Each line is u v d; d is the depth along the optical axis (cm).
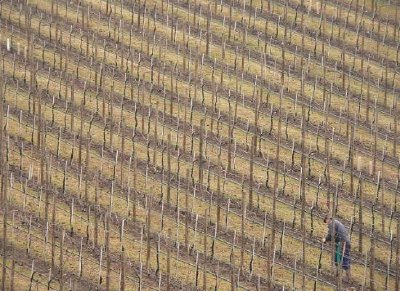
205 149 12825
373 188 12519
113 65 14588
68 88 13850
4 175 11069
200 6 16362
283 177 12481
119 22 15375
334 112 14112
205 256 10444
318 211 11925
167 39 15488
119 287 10356
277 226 11575
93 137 12862
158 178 12200
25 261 10575
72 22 15638
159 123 13338
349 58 15612
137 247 10994
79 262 10600
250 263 10675
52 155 12375
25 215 11231
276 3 16925
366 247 11475
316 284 10656
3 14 15538
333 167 12838
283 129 13512
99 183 11944
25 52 14212
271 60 15238
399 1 17275
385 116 14238
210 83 14375
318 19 16588
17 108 13238
